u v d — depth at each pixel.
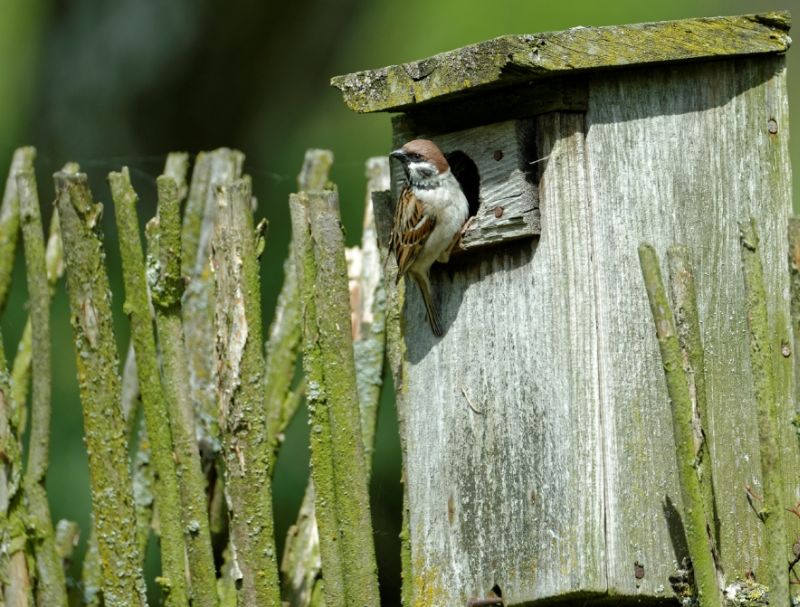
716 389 9.23
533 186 9.27
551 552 9.12
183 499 9.70
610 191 9.11
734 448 9.23
